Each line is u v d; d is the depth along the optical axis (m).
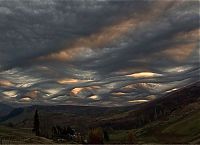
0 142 186.00
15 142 197.88
